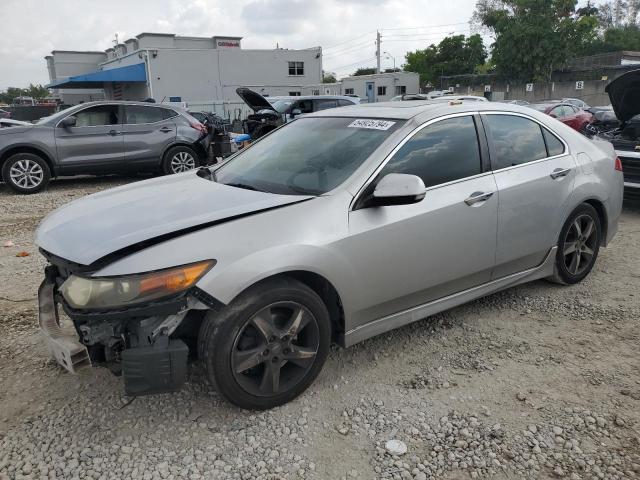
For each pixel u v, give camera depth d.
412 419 2.95
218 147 11.72
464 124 3.80
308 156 3.62
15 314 4.31
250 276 2.71
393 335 3.89
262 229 2.86
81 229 2.94
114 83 37.31
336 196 3.13
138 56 33.50
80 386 3.28
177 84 32.88
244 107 33.72
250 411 3.00
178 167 11.31
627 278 4.89
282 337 2.91
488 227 3.73
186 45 47.75
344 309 3.12
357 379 3.34
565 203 4.29
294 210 3.00
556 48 40.22
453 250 3.56
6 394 3.21
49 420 2.96
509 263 4.02
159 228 2.79
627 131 7.70
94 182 11.51
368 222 3.15
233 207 3.02
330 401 3.12
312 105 16.59
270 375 2.93
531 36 40.31
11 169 9.77
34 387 3.28
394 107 3.94
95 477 2.54
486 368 3.46
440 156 3.59
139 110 10.96
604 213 4.75
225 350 2.75
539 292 4.61
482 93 45.03
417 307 3.55
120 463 2.63
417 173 3.44
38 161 9.94
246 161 4.00
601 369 3.42
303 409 3.04
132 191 3.63
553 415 2.97
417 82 40.25
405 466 2.61
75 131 10.27
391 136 3.44
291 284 2.91
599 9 67.62
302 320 2.97
